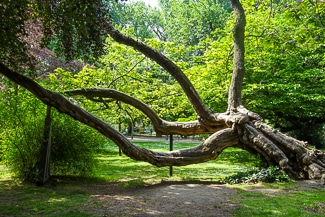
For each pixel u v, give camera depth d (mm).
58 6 5809
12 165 8125
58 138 8273
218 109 13641
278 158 8344
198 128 10273
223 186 7453
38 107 8195
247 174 8383
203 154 8859
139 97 13633
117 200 6016
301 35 8406
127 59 13023
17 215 4969
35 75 7828
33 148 7934
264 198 6051
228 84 12977
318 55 11930
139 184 7926
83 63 14742
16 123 7996
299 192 6547
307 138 18906
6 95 8062
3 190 6855
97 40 6148
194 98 10078
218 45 13234
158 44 12938
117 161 13695
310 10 7746
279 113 13711
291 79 12422
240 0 12508
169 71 10180
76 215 4953
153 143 24078
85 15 5098
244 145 9211
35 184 7535
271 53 12641
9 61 6336
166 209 5312
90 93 10000
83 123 8117
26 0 5242
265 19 12953
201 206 5480
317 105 12367
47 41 6523
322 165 8047
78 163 8547
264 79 12664
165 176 9492
